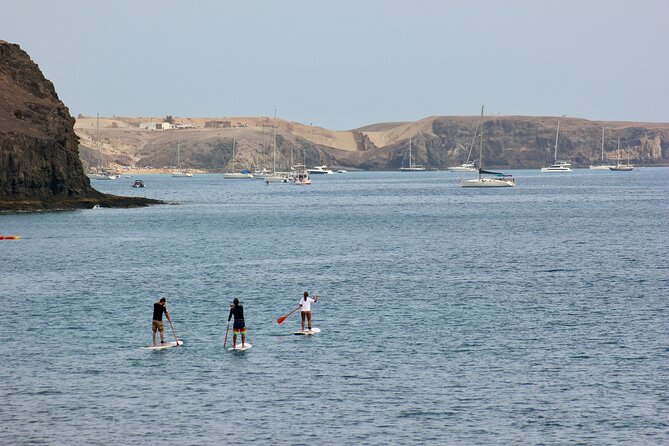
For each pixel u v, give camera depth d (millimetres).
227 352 180250
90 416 142875
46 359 175375
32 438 134125
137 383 159375
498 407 145875
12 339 192250
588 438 133250
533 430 136250
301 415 142750
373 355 176875
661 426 137750
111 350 182500
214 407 146625
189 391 154750
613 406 146000
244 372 165750
